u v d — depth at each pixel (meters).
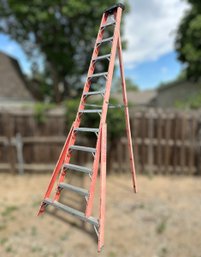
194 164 8.44
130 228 5.07
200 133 8.22
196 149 8.34
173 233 4.89
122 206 6.08
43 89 24.41
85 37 19.00
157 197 6.69
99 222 2.27
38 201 6.44
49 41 18.86
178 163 8.50
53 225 5.16
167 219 5.46
